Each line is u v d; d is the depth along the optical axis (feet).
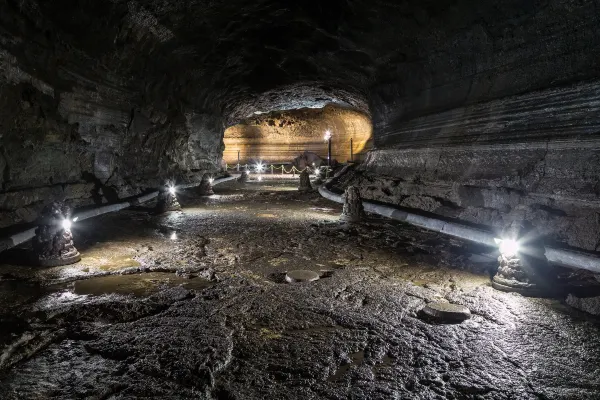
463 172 29.94
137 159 49.37
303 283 17.20
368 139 115.85
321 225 31.76
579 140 20.76
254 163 138.51
